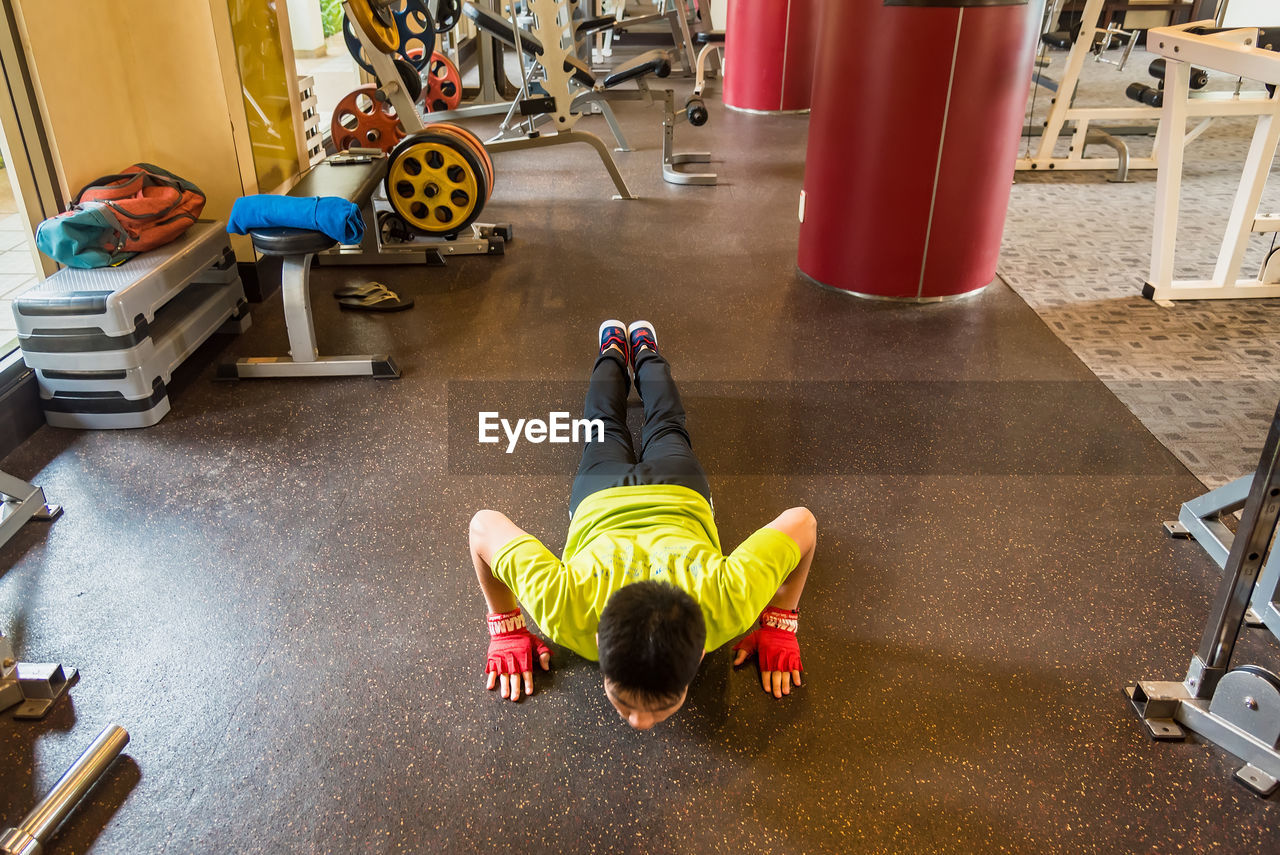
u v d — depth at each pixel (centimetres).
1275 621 172
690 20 785
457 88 516
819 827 137
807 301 325
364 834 136
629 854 133
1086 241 383
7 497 200
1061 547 198
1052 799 142
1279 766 143
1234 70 257
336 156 343
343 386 264
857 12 283
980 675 165
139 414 239
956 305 321
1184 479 222
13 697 156
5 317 263
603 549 144
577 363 279
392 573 189
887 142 296
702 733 153
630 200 440
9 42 234
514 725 154
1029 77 294
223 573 189
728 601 135
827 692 161
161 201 255
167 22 280
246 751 149
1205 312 315
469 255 368
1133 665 167
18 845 128
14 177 244
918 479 222
